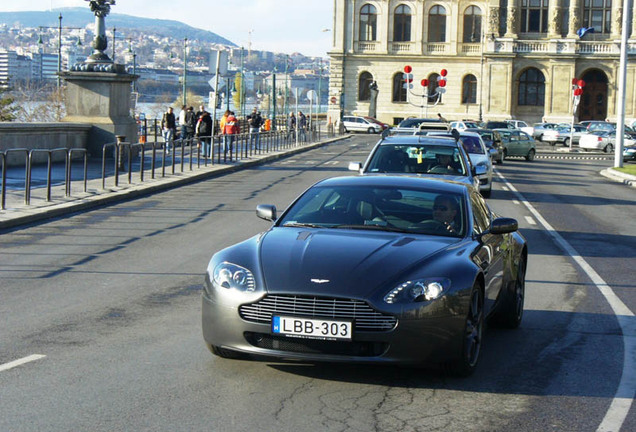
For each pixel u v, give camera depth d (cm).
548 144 6731
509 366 738
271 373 688
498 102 8219
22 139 2630
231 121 3638
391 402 625
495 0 8169
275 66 8262
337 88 8844
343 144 5778
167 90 18250
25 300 967
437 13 8644
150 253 1324
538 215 2039
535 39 8306
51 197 1934
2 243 1393
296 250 695
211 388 644
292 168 3297
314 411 598
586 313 977
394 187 837
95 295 1003
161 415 580
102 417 573
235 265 680
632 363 755
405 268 664
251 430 556
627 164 4469
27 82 7819
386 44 8719
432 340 641
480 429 572
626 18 3709
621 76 3716
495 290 801
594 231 1773
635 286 1156
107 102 3053
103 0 3145
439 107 8688
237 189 2405
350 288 637
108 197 2005
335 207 809
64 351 747
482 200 909
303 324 636
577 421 594
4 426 552
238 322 653
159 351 750
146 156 3459
